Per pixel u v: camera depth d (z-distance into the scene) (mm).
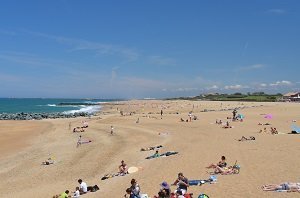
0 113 137875
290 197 18859
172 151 36875
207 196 18500
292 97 186250
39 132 66625
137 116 89625
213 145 38875
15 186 28828
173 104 168750
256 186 21359
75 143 49375
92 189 25422
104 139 51469
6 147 48625
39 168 34750
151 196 21484
